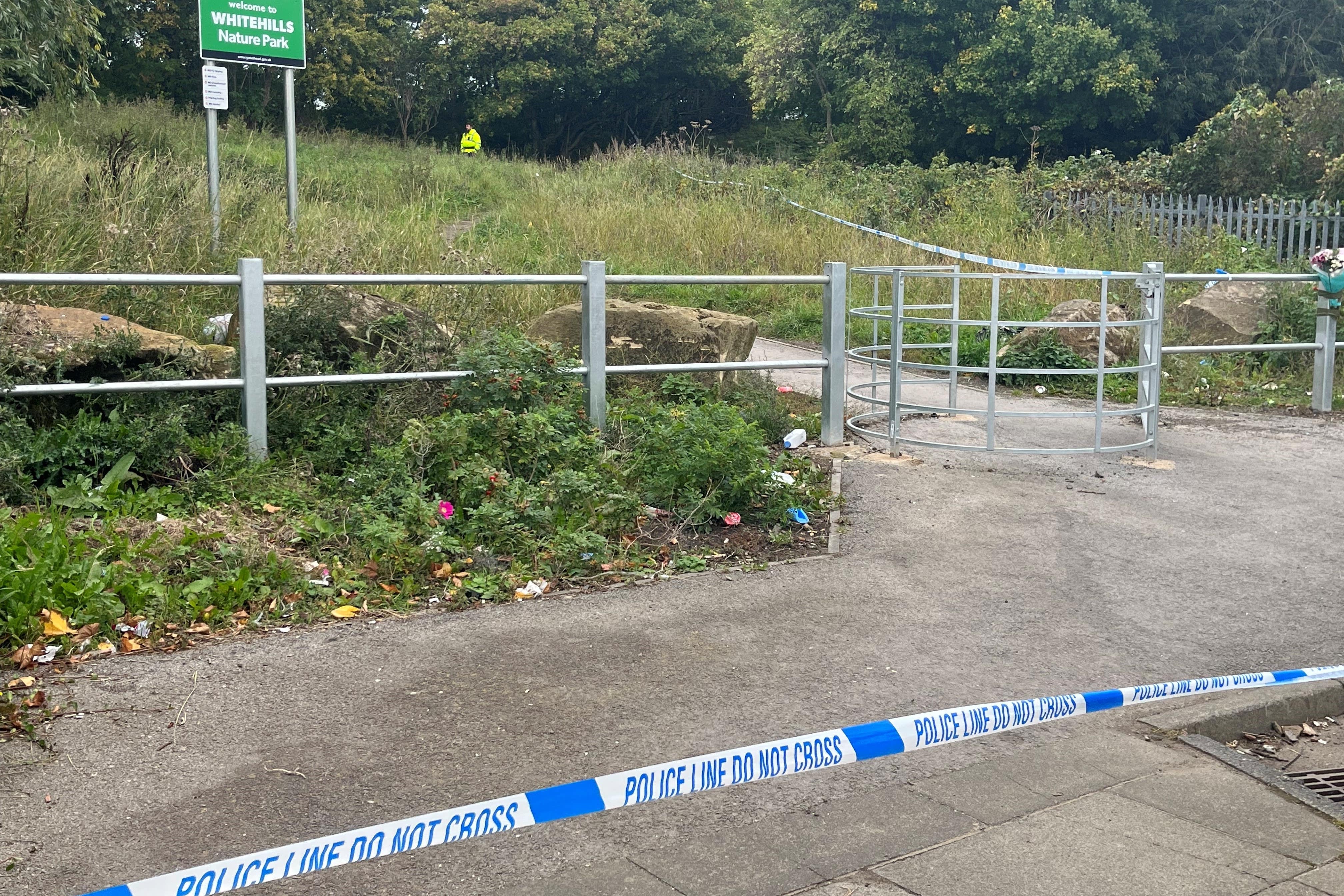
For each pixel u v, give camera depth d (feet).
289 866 9.40
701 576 19.26
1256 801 12.06
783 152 133.18
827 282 28.43
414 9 150.41
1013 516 23.20
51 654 15.06
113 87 123.85
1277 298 44.04
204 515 20.44
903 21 122.42
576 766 12.45
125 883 10.09
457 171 82.74
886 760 12.96
